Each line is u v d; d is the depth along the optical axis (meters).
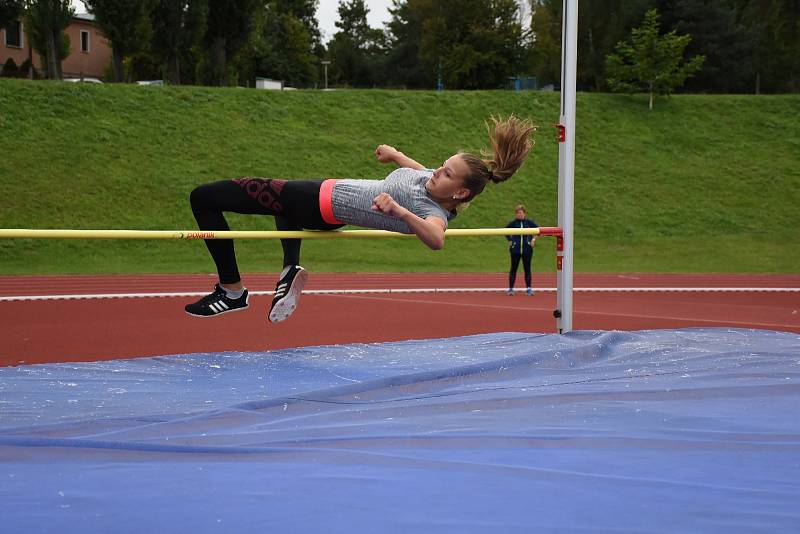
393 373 5.56
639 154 31.20
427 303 14.16
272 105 31.23
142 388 5.02
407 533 2.31
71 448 3.34
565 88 7.64
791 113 33.69
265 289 16.33
